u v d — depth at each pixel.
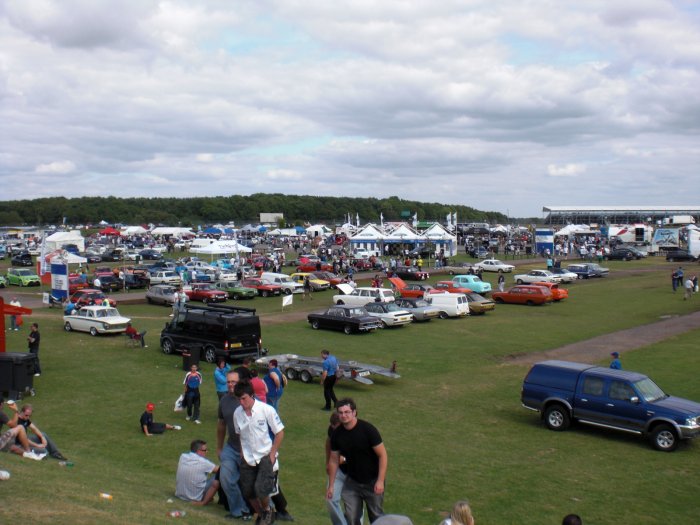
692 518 12.33
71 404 20.55
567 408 18.25
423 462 15.37
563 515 12.38
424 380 24.42
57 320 39.03
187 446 16.41
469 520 7.56
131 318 39.91
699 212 184.75
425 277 62.78
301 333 34.66
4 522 8.09
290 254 100.75
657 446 16.70
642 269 73.94
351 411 7.97
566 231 111.75
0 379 21.03
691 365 25.92
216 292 47.34
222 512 10.50
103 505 9.71
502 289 51.00
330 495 8.15
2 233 141.50
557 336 33.91
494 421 19.23
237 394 9.01
